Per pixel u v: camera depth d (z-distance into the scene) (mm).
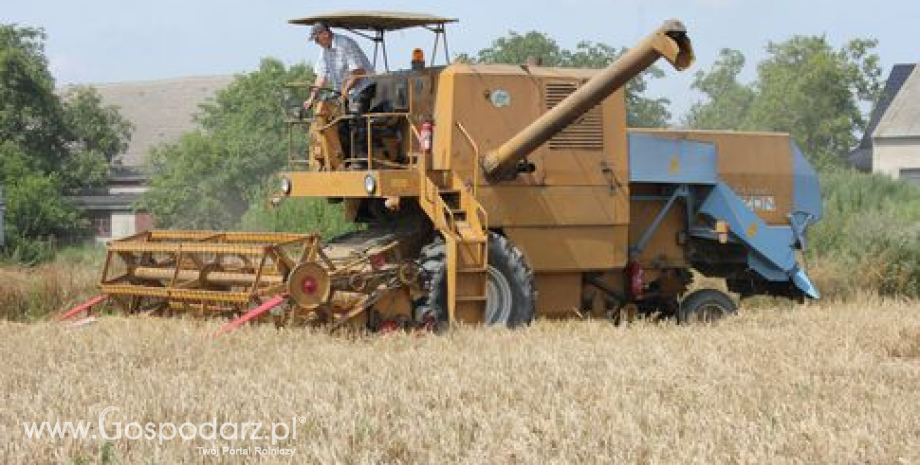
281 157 150875
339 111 44406
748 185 48875
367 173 41656
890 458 22000
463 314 40781
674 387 28375
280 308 38656
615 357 32531
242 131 158750
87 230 150875
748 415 25406
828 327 39594
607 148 44688
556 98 43625
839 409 25750
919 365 32281
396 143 44312
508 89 42906
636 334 38281
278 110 160250
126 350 34344
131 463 21703
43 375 30594
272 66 164000
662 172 46156
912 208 87375
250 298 39156
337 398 27156
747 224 48062
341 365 31453
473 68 42719
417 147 43219
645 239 46969
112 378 29734
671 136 46594
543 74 43594
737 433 23375
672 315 48969
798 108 165375
